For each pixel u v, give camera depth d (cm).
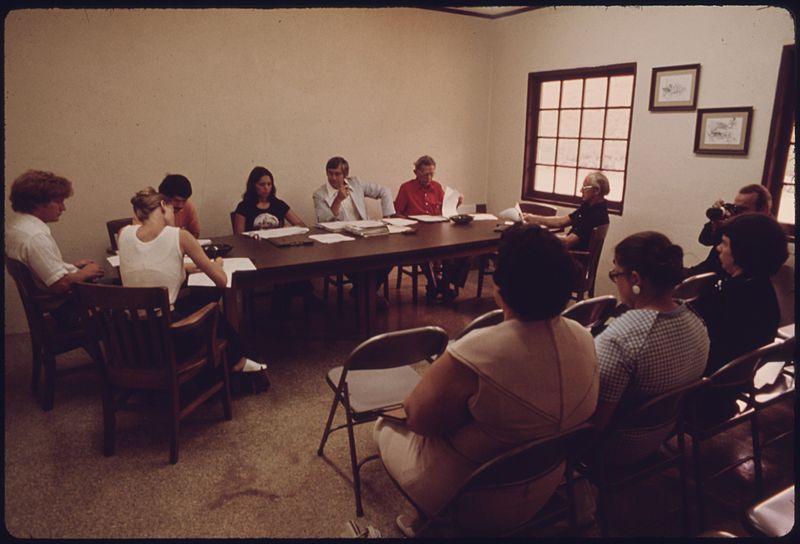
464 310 412
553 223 422
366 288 346
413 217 428
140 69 385
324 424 249
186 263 281
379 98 491
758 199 286
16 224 241
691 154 389
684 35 382
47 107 359
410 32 494
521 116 527
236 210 393
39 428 244
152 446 230
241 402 269
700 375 157
